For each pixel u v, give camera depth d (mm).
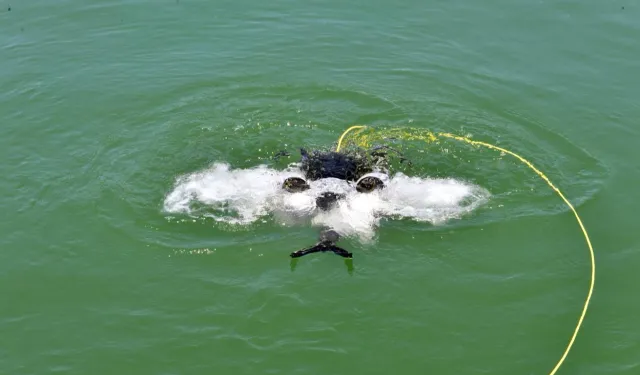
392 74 14648
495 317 9219
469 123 13289
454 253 10164
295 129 13086
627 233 10594
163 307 9250
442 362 8617
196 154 12258
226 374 8367
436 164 12133
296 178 11086
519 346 8844
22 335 8867
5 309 9227
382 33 15859
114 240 10312
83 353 8633
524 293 9570
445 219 10789
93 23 16031
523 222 10758
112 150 12281
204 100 13773
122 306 9273
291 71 14695
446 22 16234
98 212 10812
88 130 12820
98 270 9828
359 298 9406
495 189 11523
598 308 9367
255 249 10156
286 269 9820
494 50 15312
